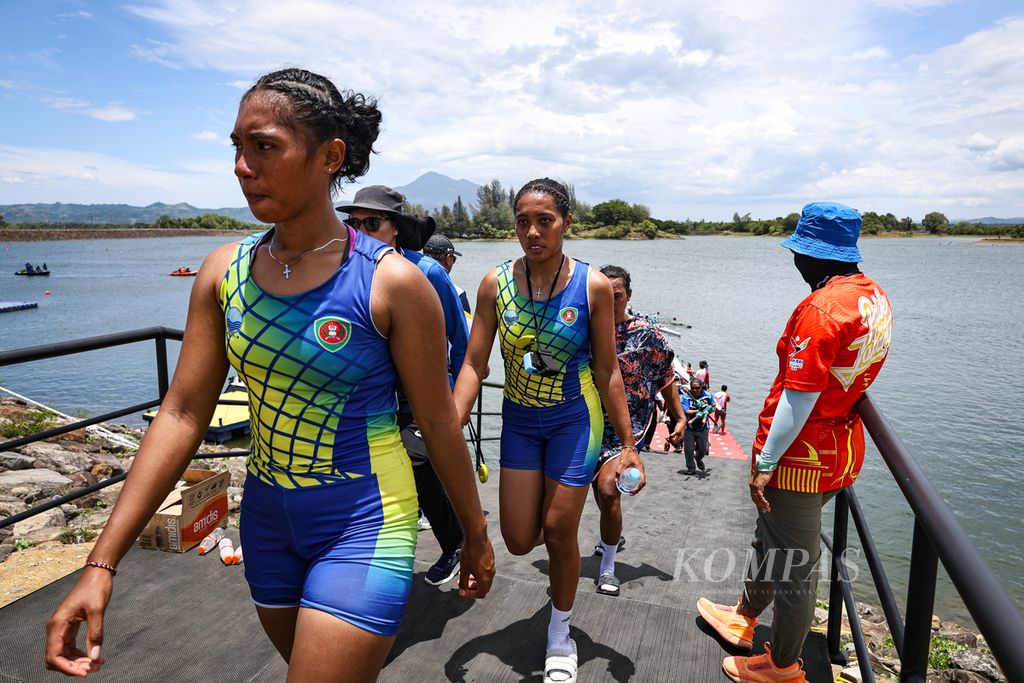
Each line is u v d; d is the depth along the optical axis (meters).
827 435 2.29
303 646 1.37
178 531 3.45
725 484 5.58
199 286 1.49
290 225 1.38
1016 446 19.31
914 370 30.16
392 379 1.53
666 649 2.82
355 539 1.44
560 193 2.48
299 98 1.31
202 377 1.50
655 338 3.85
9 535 5.17
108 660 2.60
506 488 2.66
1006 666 0.99
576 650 2.80
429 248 4.14
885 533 12.75
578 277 2.55
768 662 2.54
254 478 1.53
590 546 4.23
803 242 2.40
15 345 35.06
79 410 22.19
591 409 2.59
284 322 1.38
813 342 2.17
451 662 2.70
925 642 1.65
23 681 2.45
